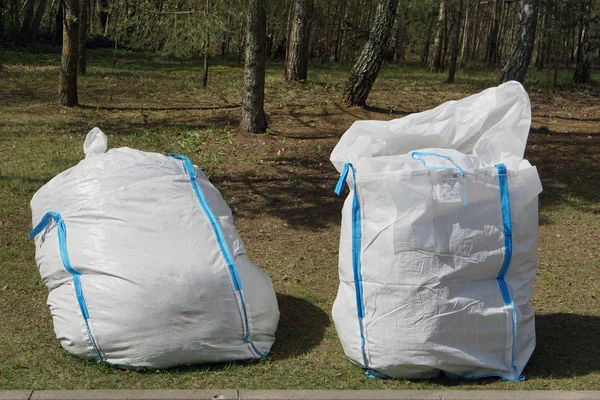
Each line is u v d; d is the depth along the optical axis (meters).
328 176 9.39
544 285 5.97
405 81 19.92
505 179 4.11
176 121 12.44
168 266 4.11
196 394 3.72
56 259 4.33
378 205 4.07
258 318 4.37
